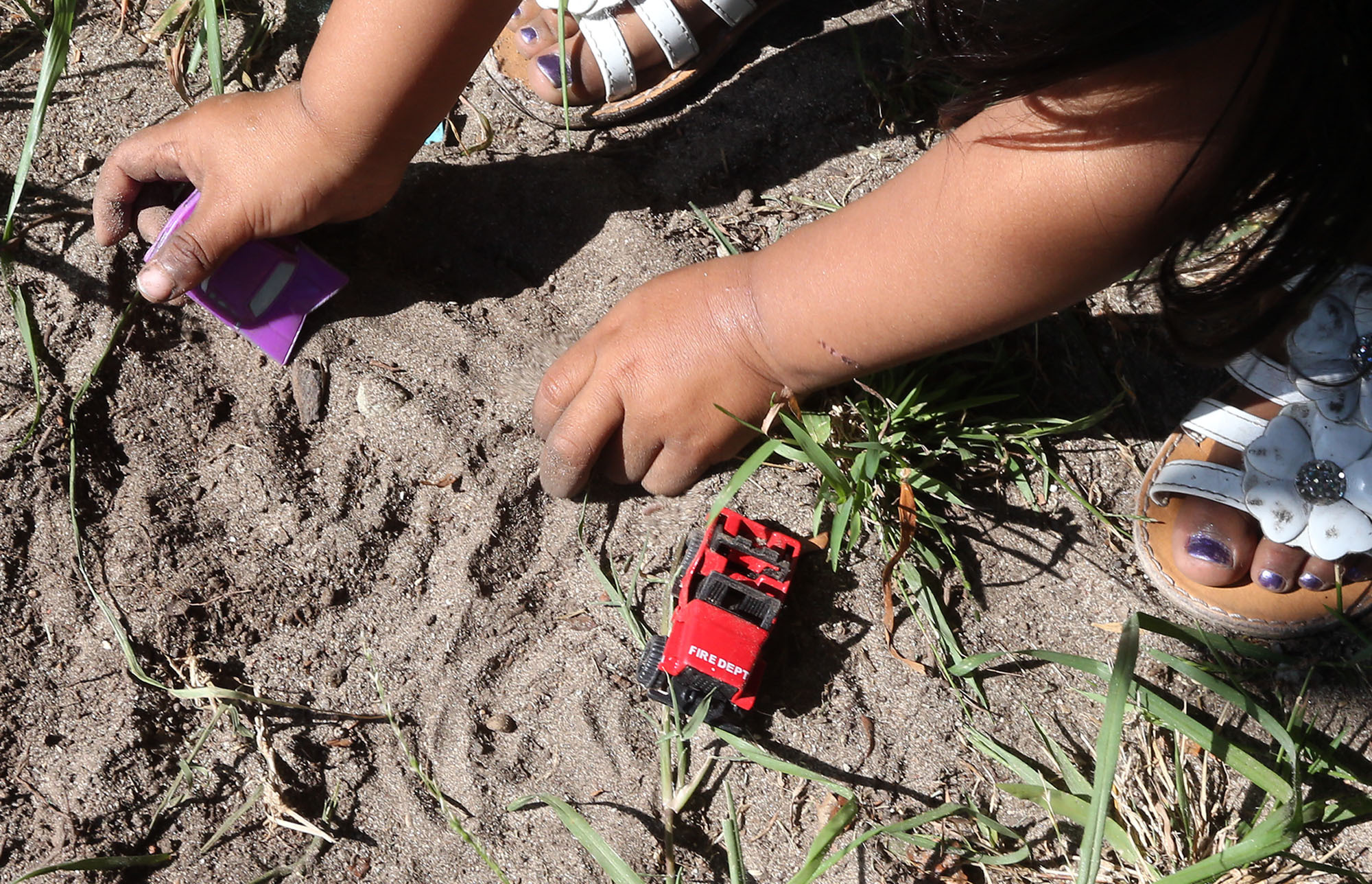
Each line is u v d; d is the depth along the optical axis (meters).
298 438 0.63
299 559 0.61
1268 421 0.61
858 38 0.70
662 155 0.68
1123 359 0.66
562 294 0.65
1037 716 0.61
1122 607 0.63
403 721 0.60
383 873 0.58
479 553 0.62
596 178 0.67
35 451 0.61
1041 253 0.54
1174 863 0.59
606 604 0.62
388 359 0.63
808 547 0.62
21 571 0.60
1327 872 0.58
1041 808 0.60
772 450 0.59
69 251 0.63
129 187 0.62
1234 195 0.52
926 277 0.56
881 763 0.60
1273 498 0.60
